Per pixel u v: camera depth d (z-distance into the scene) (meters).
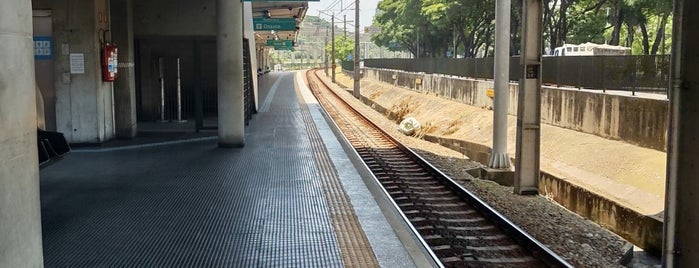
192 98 19.69
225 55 13.62
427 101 30.62
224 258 6.09
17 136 4.17
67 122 13.47
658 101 14.48
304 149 13.76
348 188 9.54
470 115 23.45
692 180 4.27
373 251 6.34
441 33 50.53
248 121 19.11
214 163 11.77
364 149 16.78
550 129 19.14
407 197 11.02
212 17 16.00
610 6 34.72
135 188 9.38
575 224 9.95
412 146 18.67
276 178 10.30
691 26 4.18
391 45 71.12
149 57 18.28
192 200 8.62
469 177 13.78
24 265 4.30
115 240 6.66
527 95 12.09
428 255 6.25
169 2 15.90
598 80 18.41
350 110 30.23
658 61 16.34
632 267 8.21
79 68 13.34
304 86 46.34
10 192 4.06
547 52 37.94
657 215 10.66
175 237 6.80
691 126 4.25
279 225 7.33
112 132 14.70
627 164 14.14
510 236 8.41
